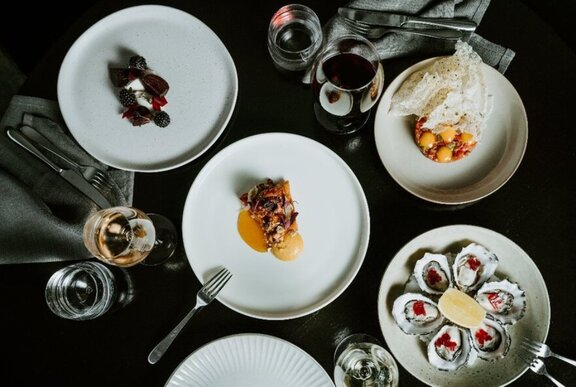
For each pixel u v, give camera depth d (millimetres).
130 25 1379
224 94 1350
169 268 1287
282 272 1279
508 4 1344
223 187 1312
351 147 1331
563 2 1741
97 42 1375
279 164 1316
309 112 1347
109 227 1217
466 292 1227
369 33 1337
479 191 1271
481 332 1201
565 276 1243
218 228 1299
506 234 1271
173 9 1354
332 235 1283
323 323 1255
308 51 1324
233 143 1297
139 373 1253
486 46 1314
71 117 1337
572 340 1217
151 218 1307
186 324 1263
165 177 1328
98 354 1265
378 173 1316
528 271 1208
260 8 1395
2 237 1263
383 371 1211
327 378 1174
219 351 1201
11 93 1947
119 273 1286
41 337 1277
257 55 1378
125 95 1304
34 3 1978
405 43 1334
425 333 1209
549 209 1274
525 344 1198
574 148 1292
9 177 1279
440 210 1287
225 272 1251
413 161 1313
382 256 1273
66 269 1249
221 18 1400
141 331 1268
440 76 1247
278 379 1201
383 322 1198
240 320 1262
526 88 1318
